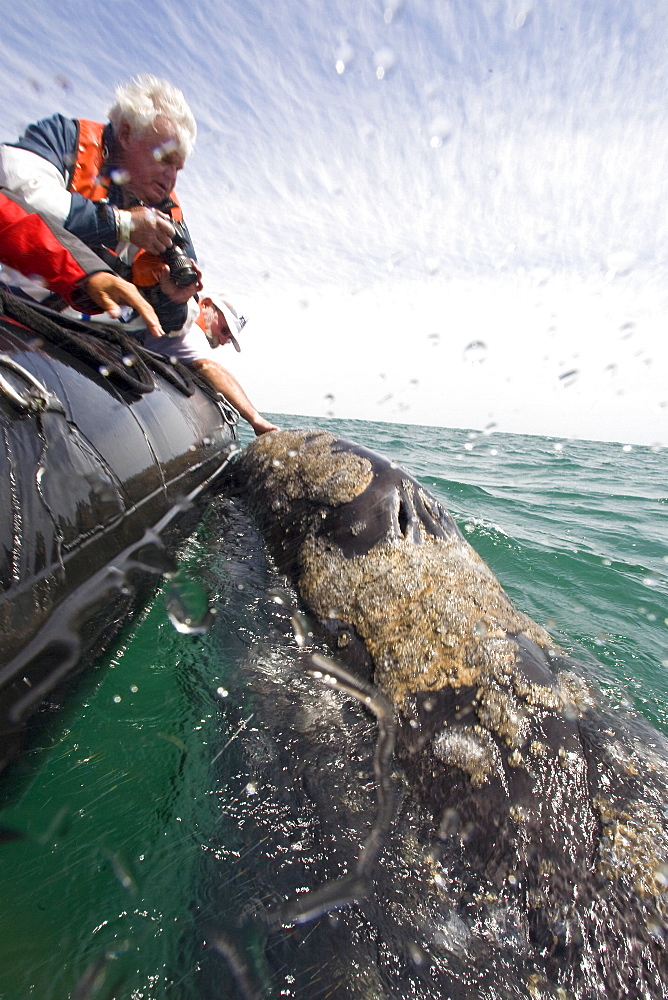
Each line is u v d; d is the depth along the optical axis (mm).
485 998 899
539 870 1030
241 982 911
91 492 1653
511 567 3367
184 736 1412
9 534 1218
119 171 2611
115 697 1521
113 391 2074
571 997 897
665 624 2789
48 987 904
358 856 1094
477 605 1566
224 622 1838
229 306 4254
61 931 985
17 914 1009
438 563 1709
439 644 1456
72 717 1399
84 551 1565
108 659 1617
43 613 1318
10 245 1930
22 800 1207
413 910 1002
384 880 1050
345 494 1962
